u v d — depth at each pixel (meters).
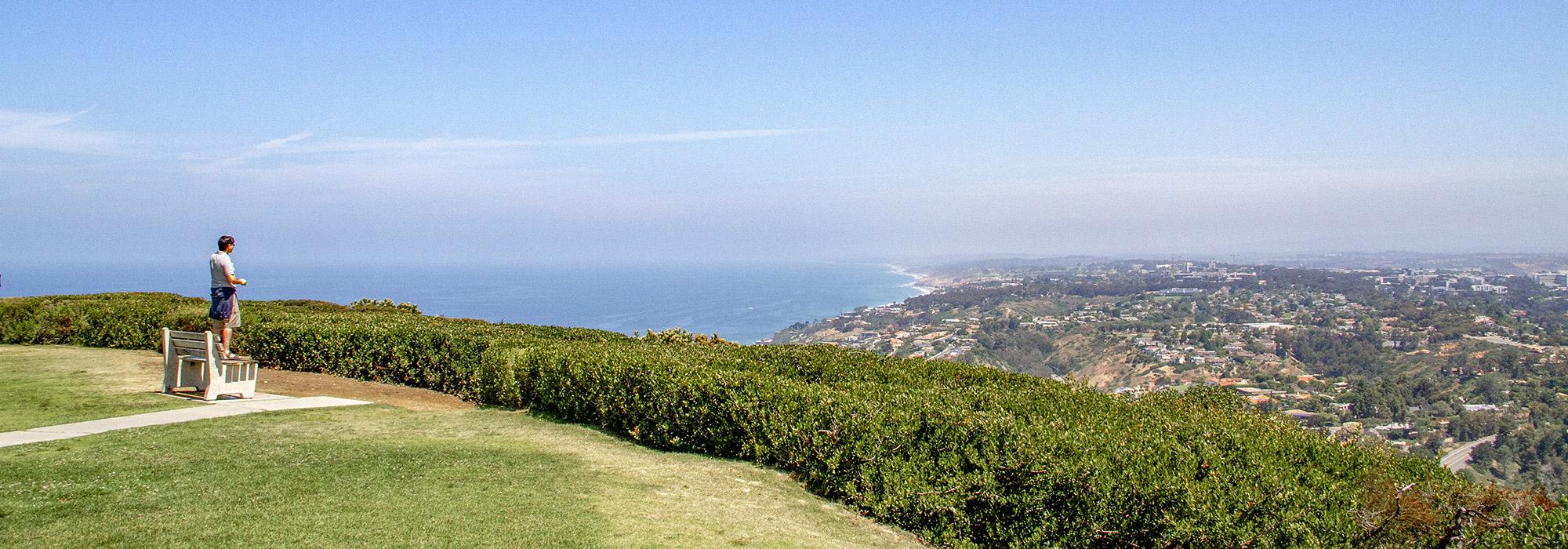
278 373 13.27
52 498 5.87
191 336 10.68
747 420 8.56
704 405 8.81
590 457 8.30
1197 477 6.07
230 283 11.32
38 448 7.44
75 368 12.57
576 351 10.83
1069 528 6.05
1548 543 4.57
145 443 7.79
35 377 11.66
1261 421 8.61
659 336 16.30
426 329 13.07
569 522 6.00
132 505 5.80
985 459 6.62
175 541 5.13
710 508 6.79
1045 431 6.73
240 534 5.32
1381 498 5.28
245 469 6.95
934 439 7.07
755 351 12.42
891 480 7.02
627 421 9.58
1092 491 5.94
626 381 9.58
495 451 8.25
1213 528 5.45
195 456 7.37
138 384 11.32
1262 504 5.44
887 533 6.74
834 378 10.73
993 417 7.05
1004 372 11.76
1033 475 6.26
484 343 12.27
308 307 21.47
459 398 12.27
